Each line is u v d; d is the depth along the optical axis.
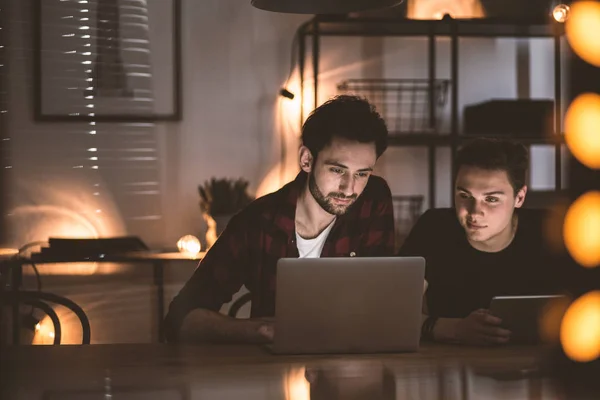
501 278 2.24
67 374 1.49
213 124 3.88
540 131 3.61
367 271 1.66
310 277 1.64
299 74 3.95
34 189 3.72
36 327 3.36
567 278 1.70
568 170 1.58
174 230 3.84
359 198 2.47
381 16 3.91
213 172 3.89
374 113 2.43
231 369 1.53
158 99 3.82
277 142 3.94
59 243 3.32
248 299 2.51
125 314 3.65
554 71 3.95
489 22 3.64
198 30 3.86
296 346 1.68
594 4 1.48
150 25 3.81
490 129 3.62
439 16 3.96
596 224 1.58
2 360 1.64
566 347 1.55
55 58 3.72
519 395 1.29
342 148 2.38
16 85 3.69
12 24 3.67
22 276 3.55
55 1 3.71
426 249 2.29
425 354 1.69
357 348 1.68
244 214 2.38
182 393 1.32
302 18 3.94
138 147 3.81
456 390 1.33
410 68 3.99
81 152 3.75
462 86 4.02
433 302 2.26
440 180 3.96
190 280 2.27
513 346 1.80
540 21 3.66
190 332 1.96
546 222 2.23
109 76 3.77
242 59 3.91
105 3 3.75
